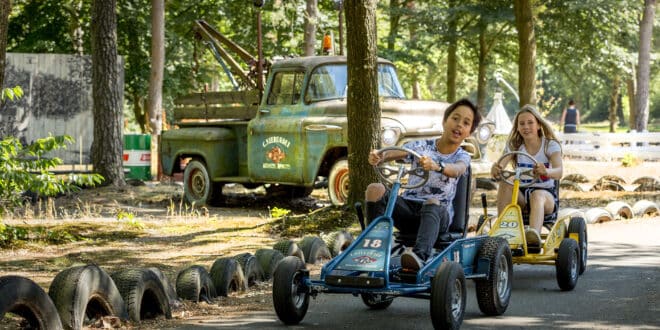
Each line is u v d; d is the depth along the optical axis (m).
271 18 28.47
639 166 25.72
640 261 10.23
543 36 34.62
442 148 7.30
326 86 15.57
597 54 35.38
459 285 6.57
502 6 33.72
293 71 15.78
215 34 18.70
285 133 15.61
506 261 7.39
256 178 16.12
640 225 13.52
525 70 23.61
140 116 37.66
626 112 92.00
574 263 8.47
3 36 7.95
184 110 17.83
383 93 15.66
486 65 37.47
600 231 12.89
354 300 8.05
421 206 7.12
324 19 28.59
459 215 7.32
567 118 35.56
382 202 7.04
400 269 6.79
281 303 6.69
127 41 34.38
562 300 7.98
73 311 5.97
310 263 9.86
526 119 9.12
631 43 38.22
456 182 7.24
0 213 11.61
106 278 6.36
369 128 12.21
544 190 9.04
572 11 33.38
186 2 34.06
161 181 21.78
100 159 19.38
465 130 7.20
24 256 10.80
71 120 23.61
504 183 9.06
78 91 23.62
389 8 35.09
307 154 15.35
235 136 17.06
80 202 17.25
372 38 12.05
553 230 8.79
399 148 7.04
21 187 11.00
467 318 7.19
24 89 23.38
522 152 8.82
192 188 17.44
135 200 17.72
